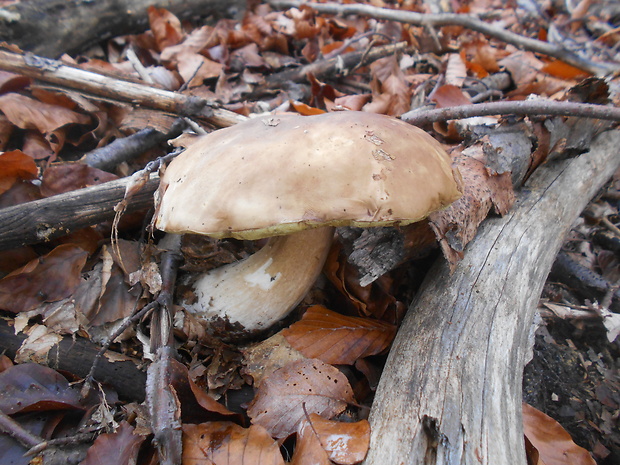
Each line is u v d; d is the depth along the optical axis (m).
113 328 0.24
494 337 0.21
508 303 0.23
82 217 0.25
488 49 0.54
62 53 0.42
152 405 0.19
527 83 0.51
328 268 0.28
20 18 0.38
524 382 0.27
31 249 0.25
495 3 0.84
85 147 0.35
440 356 0.21
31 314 0.23
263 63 0.52
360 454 0.18
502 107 0.30
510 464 0.17
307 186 0.17
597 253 0.38
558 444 0.23
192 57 0.46
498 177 0.27
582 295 0.34
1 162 0.25
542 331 0.30
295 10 0.63
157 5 0.48
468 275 0.24
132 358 0.23
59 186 0.28
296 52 0.59
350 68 0.52
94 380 0.22
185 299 0.26
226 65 0.49
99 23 0.44
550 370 0.28
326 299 0.29
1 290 0.23
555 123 0.30
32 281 0.24
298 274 0.25
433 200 0.19
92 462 0.19
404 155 0.19
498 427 0.18
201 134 0.34
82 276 0.25
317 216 0.17
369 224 0.18
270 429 0.21
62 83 0.32
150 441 0.20
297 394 0.22
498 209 0.27
